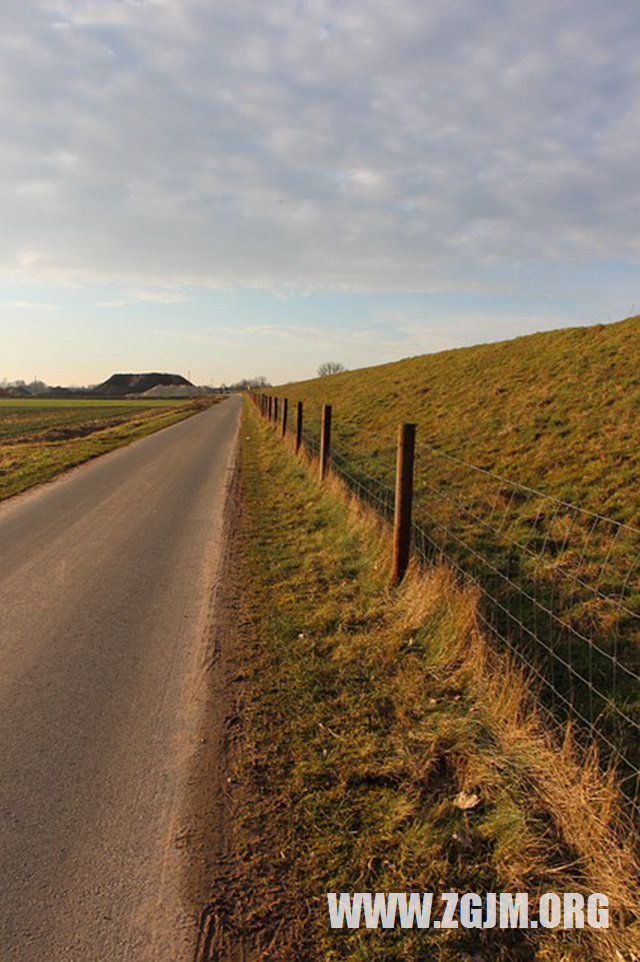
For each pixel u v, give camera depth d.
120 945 2.37
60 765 3.50
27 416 54.50
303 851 2.88
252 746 3.70
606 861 2.66
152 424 35.72
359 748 3.64
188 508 10.95
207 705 4.17
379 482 11.87
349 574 6.79
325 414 11.06
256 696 4.29
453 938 2.44
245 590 6.50
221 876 2.72
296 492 11.73
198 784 3.34
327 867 2.79
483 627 5.11
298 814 3.12
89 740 3.75
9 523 9.77
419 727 3.82
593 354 19.55
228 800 3.22
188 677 4.57
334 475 10.81
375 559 6.82
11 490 12.77
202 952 2.35
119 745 3.70
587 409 14.31
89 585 6.71
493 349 28.89
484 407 18.08
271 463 16.39
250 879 2.71
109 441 24.72
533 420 14.79
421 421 19.06
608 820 2.82
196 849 2.88
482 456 13.06
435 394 23.11
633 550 7.22
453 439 15.39
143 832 2.98
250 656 4.91
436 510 9.80
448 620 4.92
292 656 4.89
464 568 7.06
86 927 2.44
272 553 7.88
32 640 5.25
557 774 3.15
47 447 22.08
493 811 3.06
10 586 6.69
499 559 7.27
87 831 2.98
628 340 19.58
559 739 3.70
